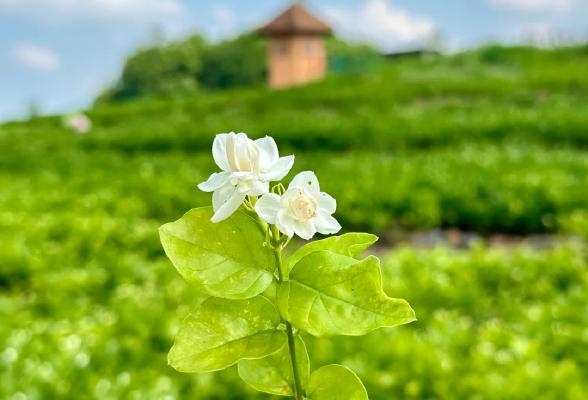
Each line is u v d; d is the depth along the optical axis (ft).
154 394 16.79
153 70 189.16
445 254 27.55
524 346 18.40
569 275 25.14
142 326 20.71
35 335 20.56
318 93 98.99
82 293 25.98
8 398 16.94
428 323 21.44
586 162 41.42
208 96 113.80
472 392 16.37
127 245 31.91
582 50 121.70
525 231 35.55
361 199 36.73
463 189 37.01
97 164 54.03
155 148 69.41
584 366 18.06
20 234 31.91
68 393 17.24
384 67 125.59
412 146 59.77
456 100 84.74
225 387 17.29
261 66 187.11
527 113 63.52
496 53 125.90
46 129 94.94
